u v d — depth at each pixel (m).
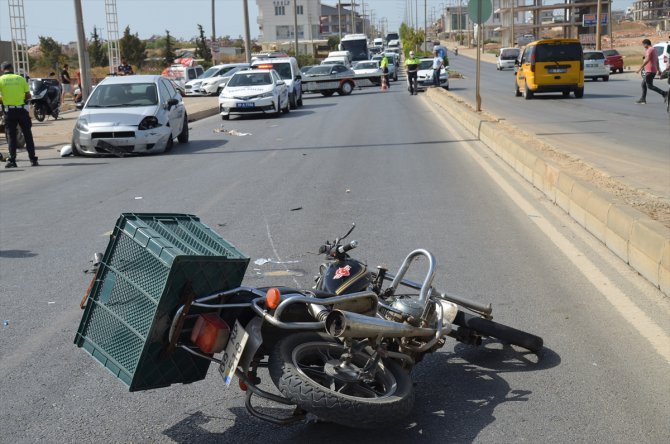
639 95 32.19
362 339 4.04
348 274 4.30
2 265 7.64
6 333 5.66
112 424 4.19
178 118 18.86
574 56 30.69
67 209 10.67
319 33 132.25
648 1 178.38
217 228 9.05
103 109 17.83
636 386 4.54
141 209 10.42
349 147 17.39
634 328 5.47
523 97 33.72
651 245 6.54
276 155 16.38
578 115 23.08
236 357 3.73
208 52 78.62
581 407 4.29
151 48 118.38
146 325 3.79
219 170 14.30
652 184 10.66
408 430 4.08
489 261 7.36
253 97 27.30
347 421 3.60
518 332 4.97
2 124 21.48
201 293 3.89
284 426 4.11
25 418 4.27
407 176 12.88
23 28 34.19
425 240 8.28
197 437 4.03
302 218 9.55
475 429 4.07
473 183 12.04
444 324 4.70
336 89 42.69
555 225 8.91
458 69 78.56
